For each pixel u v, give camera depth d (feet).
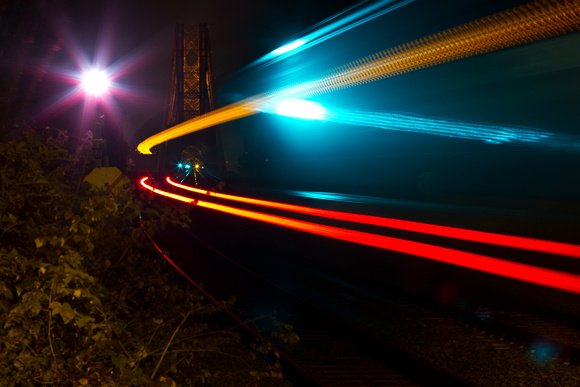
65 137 22.66
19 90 33.83
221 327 30.04
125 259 25.03
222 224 95.50
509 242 55.11
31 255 17.19
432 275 42.24
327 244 62.49
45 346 14.14
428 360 24.31
